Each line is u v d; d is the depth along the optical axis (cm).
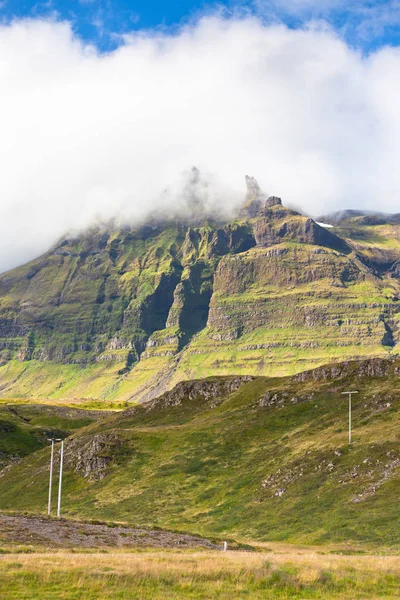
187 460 15975
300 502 11650
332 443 13675
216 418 18775
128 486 15475
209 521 12281
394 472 11431
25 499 16762
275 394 18562
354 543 9169
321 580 5216
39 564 5331
